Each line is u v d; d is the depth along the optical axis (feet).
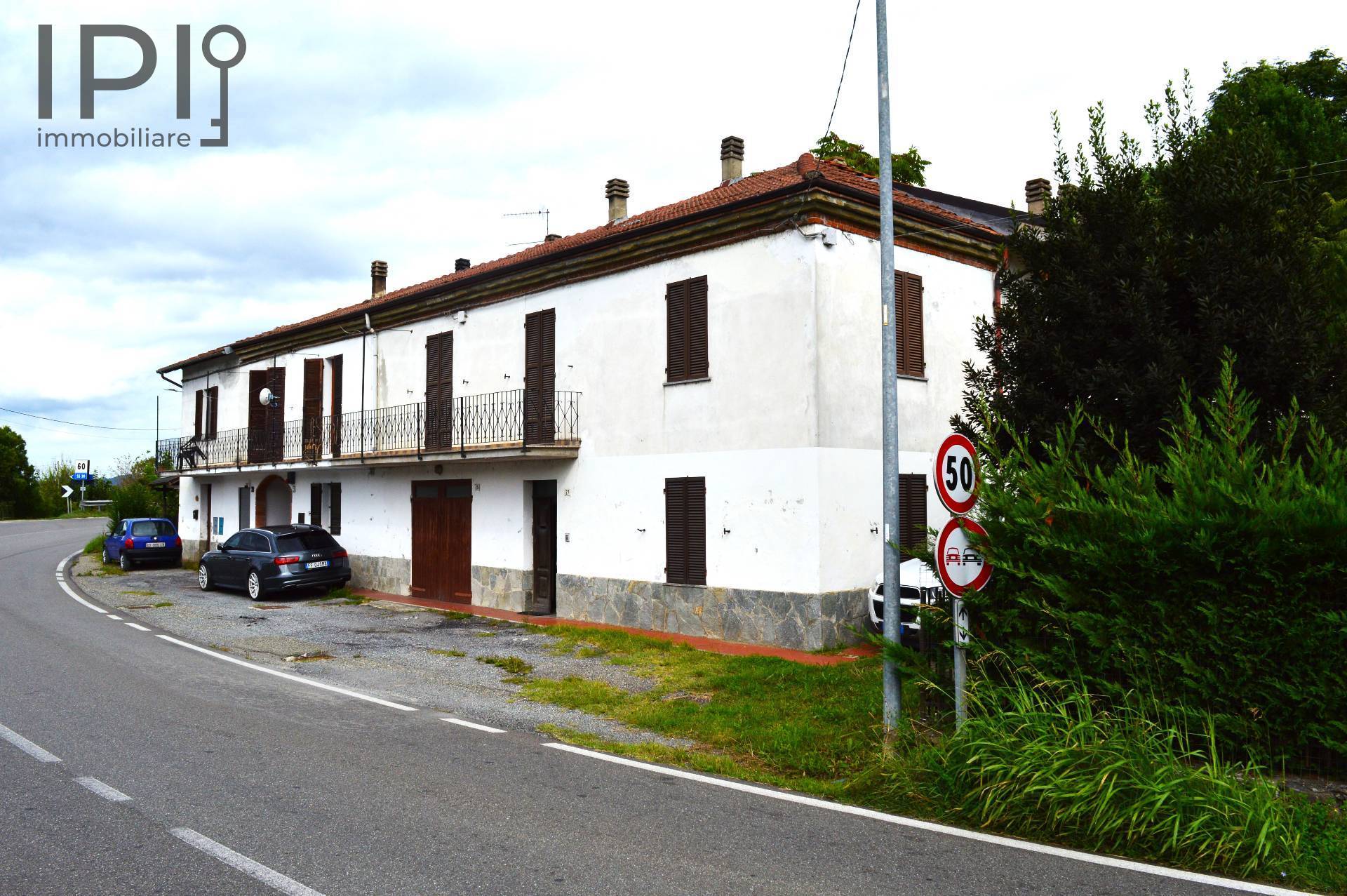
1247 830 16.80
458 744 25.11
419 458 59.16
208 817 18.44
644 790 20.98
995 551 23.00
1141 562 21.02
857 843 17.48
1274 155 28.53
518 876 15.53
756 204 42.57
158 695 30.99
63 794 19.90
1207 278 27.27
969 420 33.30
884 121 25.67
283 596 65.62
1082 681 21.58
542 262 54.03
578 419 52.13
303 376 77.87
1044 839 17.84
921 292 47.34
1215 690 20.56
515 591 56.29
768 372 42.42
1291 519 19.51
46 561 99.50
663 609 46.44
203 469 87.66
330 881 15.23
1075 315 29.25
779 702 29.96
